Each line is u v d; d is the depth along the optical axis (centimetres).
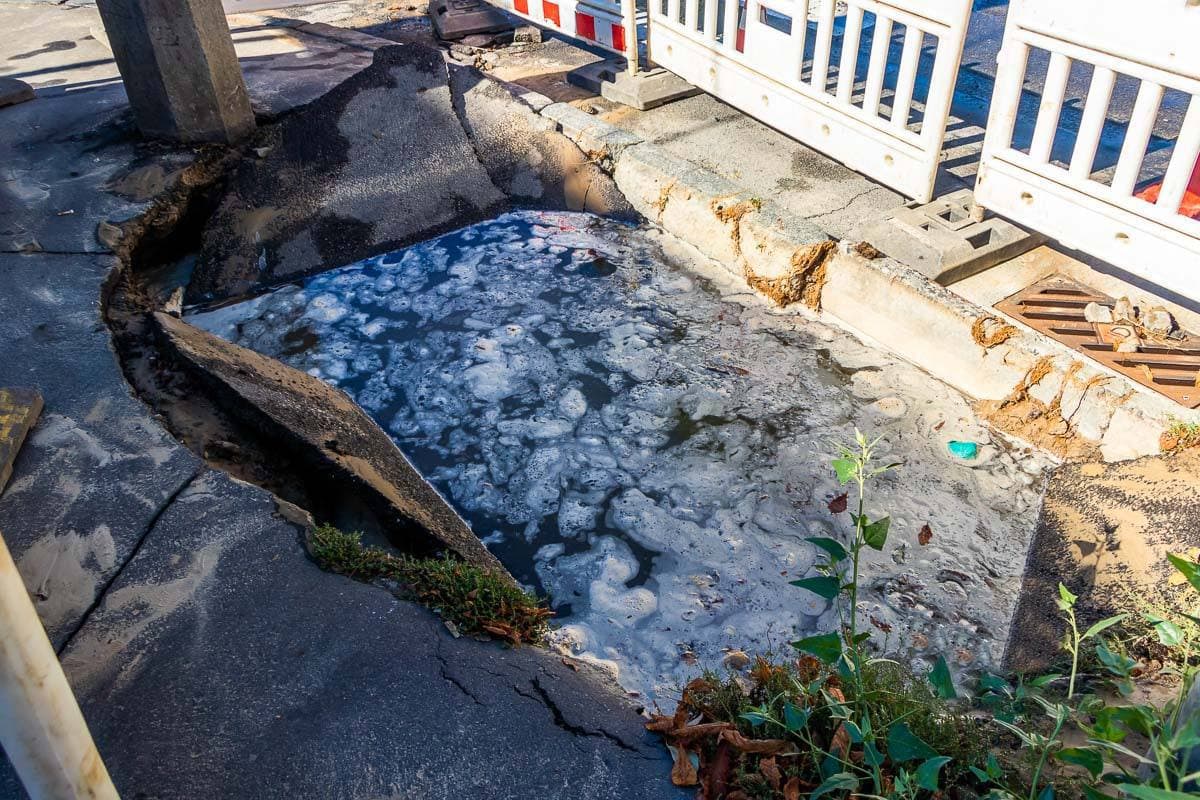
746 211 504
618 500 391
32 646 157
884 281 447
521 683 267
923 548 359
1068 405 389
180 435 370
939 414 420
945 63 434
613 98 656
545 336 488
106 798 179
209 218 550
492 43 786
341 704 258
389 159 592
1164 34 354
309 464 365
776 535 371
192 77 554
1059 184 416
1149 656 277
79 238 495
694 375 455
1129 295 427
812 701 239
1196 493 329
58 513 325
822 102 520
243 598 291
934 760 193
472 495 397
